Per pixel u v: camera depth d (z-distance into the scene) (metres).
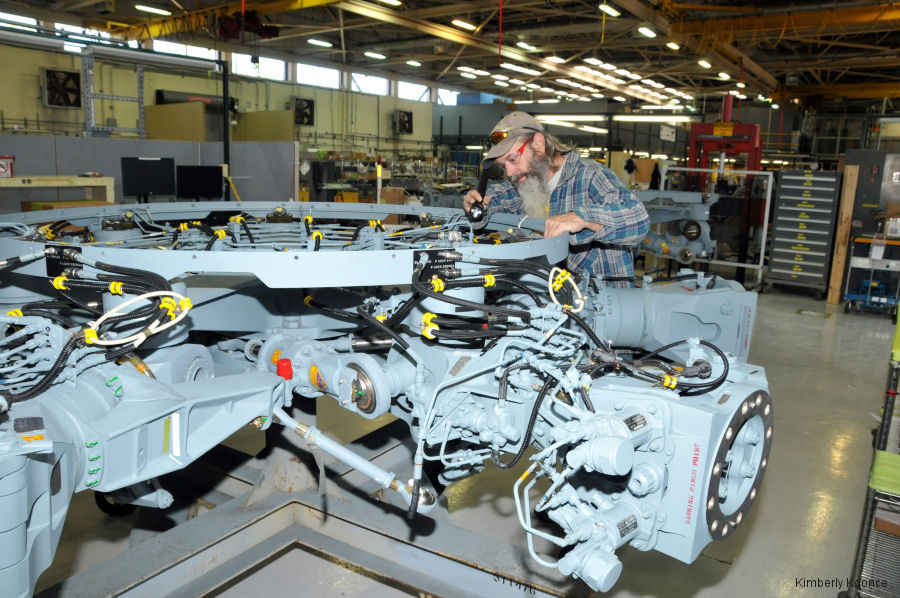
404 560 2.03
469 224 2.66
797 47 13.10
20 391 1.39
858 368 5.20
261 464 2.49
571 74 16.31
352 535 2.13
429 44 14.73
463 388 1.69
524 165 2.38
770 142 14.12
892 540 2.23
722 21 10.08
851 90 15.68
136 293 1.56
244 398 1.61
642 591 2.29
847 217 7.71
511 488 3.01
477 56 15.74
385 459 2.62
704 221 6.58
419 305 1.79
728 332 2.64
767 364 5.25
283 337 2.01
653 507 1.40
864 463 3.44
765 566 2.47
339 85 18.73
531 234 2.65
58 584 1.69
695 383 1.52
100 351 1.54
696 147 8.70
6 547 1.08
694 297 2.49
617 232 2.14
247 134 11.28
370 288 2.30
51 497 1.23
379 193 7.52
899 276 7.40
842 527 2.78
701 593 2.29
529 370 1.67
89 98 6.29
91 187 6.09
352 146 19.14
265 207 3.12
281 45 15.48
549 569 1.86
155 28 11.30
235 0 10.48
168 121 9.34
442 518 2.48
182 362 1.76
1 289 2.11
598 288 2.45
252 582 2.31
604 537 1.33
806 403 4.36
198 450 1.53
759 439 1.62
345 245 2.37
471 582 1.92
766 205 7.58
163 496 1.89
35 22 11.15
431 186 10.96
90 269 1.65
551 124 12.39
